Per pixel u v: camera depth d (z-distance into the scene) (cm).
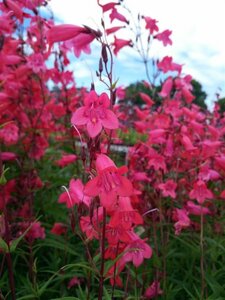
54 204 39
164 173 33
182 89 40
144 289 31
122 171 18
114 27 38
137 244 22
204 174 33
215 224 35
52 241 32
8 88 39
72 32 22
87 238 21
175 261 35
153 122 40
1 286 29
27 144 42
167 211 33
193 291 32
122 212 19
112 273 22
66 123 47
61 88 50
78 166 42
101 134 22
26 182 37
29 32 43
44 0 41
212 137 39
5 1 33
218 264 35
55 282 32
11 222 34
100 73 20
